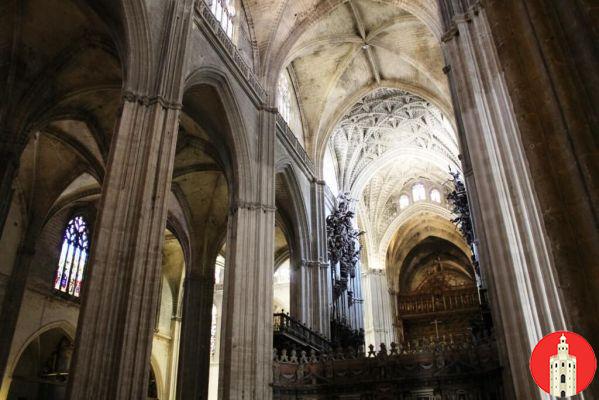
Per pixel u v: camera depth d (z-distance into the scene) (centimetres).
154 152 1284
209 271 2780
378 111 3619
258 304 1781
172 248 3578
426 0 2325
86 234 2781
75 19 1627
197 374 2512
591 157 409
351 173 3794
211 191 2747
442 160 3781
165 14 1520
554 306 745
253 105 2123
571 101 434
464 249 4947
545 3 483
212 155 2264
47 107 1773
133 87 1341
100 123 2083
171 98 1395
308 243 2634
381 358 1750
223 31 1911
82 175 2453
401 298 4825
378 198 4503
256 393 1639
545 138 443
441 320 4584
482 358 1576
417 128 3697
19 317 2230
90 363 1020
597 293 380
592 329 374
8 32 1598
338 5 2431
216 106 1936
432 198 4456
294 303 2508
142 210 1196
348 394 1739
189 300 2675
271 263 1905
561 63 450
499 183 1055
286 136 2481
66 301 2542
